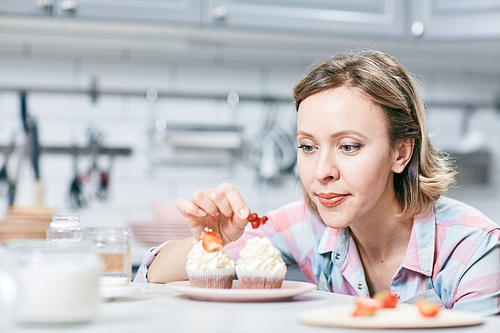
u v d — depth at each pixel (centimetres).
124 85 268
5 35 248
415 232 108
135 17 221
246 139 279
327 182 95
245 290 76
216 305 73
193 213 97
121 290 76
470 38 233
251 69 280
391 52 270
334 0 235
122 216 266
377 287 117
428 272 106
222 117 278
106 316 64
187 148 272
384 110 97
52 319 57
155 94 270
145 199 269
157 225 207
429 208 109
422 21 238
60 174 262
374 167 95
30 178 259
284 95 283
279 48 269
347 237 115
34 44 257
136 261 170
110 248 85
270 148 278
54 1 217
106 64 266
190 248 100
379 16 238
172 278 103
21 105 259
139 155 269
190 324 59
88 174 264
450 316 62
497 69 300
